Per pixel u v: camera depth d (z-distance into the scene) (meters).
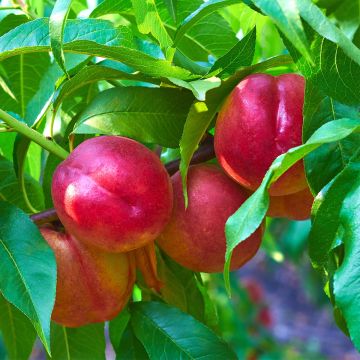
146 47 0.55
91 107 0.53
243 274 3.65
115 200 0.48
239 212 0.42
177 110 0.53
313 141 0.40
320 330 3.23
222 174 0.53
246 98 0.49
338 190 0.43
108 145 0.49
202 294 0.64
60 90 0.53
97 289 0.53
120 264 0.53
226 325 1.87
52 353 0.63
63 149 0.54
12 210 0.51
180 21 0.63
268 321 2.26
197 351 0.54
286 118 0.48
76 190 0.48
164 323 0.56
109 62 0.56
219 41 0.65
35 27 0.52
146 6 0.52
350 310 0.39
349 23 0.55
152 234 0.50
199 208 0.52
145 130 0.53
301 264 1.97
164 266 0.60
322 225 0.44
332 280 0.51
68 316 0.54
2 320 0.62
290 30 0.39
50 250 0.49
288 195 0.55
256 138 0.48
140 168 0.49
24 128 0.53
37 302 0.48
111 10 0.60
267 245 0.90
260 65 0.51
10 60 0.68
